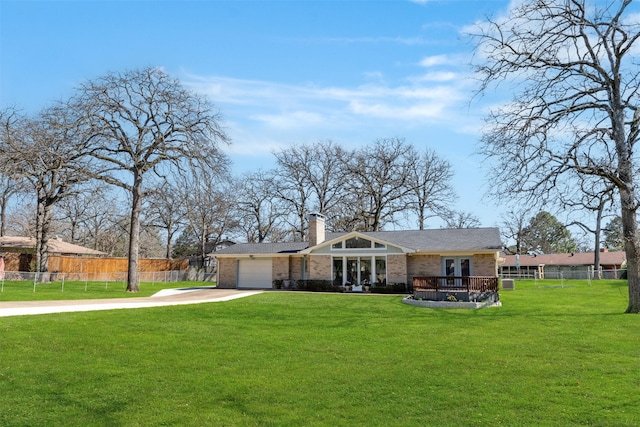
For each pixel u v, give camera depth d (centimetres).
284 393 942
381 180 5375
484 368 1109
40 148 2955
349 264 3419
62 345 1280
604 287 3806
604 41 1916
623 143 1884
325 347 1339
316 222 3594
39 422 795
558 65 1959
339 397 919
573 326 1642
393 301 2520
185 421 806
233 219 6138
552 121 1897
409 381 1012
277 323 1756
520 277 6306
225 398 916
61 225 6819
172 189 3206
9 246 4619
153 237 7612
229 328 1627
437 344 1376
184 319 1778
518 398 897
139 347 1299
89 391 942
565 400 880
